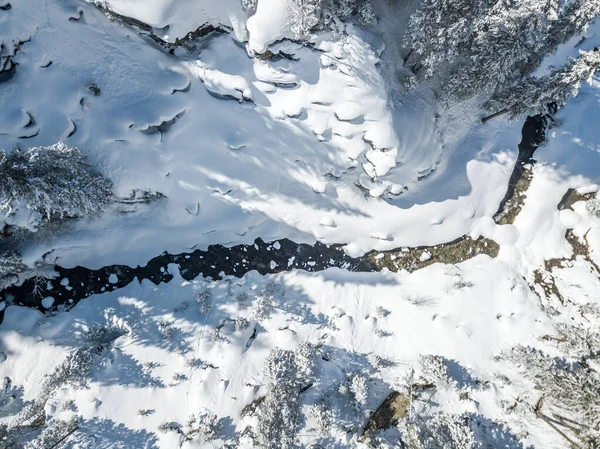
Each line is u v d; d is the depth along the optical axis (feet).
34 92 59.77
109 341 74.64
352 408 71.77
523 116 78.43
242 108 69.21
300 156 71.97
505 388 72.79
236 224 76.84
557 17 57.26
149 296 76.59
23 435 68.69
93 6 59.82
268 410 68.49
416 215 78.28
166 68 65.67
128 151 67.51
